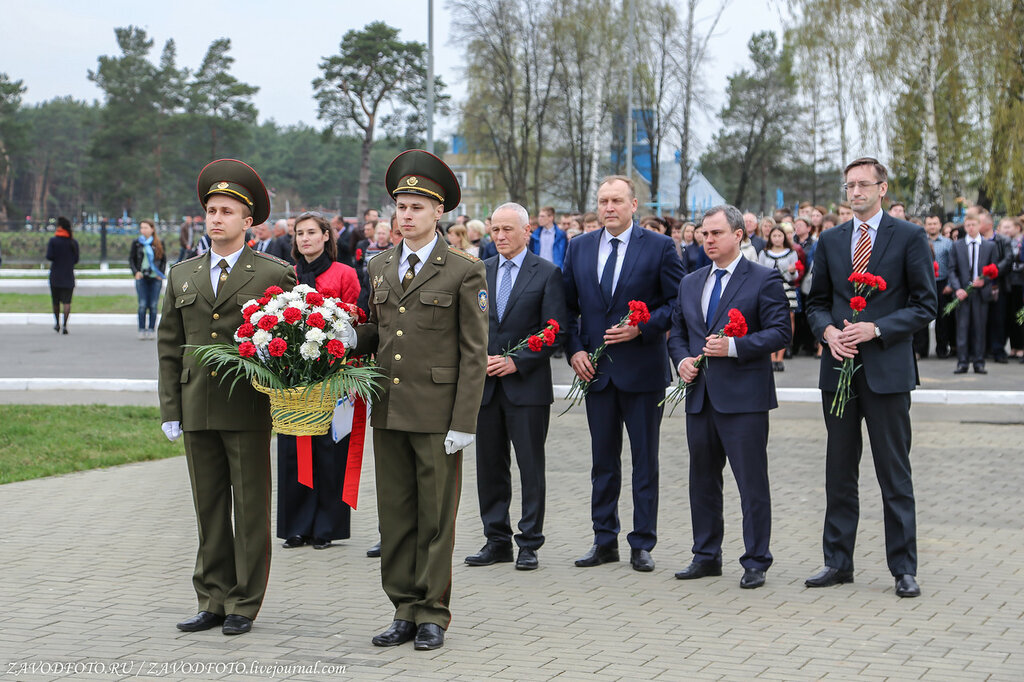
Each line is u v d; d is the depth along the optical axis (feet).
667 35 162.30
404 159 18.20
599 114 169.78
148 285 65.16
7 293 98.48
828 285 21.44
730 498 28.53
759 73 215.31
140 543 23.97
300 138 284.61
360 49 173.78
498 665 16.48
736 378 20.99
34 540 24.16
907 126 100.99
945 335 56.08
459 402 17.66
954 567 22.02
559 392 46.75
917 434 37.11
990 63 93.61
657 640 17.69
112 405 41.98
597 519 22.85
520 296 22.74
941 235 58.65
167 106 194.49
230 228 18.08
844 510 21.06
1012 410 41.75
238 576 18.26
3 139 204.95
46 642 17.51
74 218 208.74
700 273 21.95
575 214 68.49
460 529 25.81
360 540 24.84
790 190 227.81
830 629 18.22
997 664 16.47
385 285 18.19
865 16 99.09
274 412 17.38
